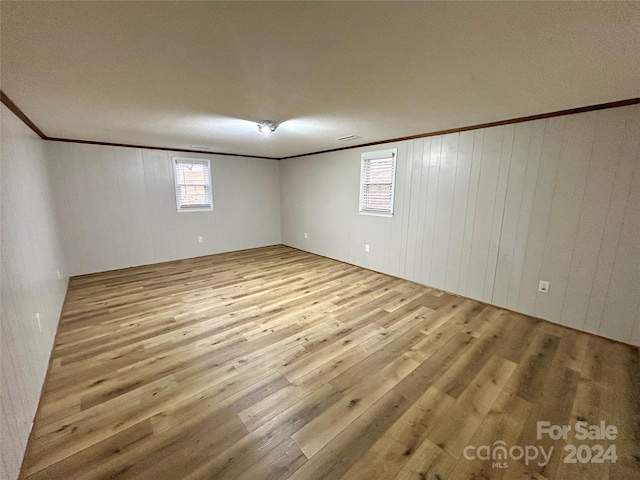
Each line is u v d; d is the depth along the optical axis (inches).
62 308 124.2
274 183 261.4
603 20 48.4
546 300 113.9
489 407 69.2
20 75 70.0
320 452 57.1
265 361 87.2
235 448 57.7
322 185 216.4
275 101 93.2
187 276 172.6
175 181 205.2
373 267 184.9
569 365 85.7
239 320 114.2
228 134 147.0
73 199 166.4
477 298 135.4
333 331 105.9
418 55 62.4
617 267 96.7
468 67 68.2
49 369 82.4
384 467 54.1
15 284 67.2
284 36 54.8
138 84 78.2
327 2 44.3
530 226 115.1
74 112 104.3
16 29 50.2
